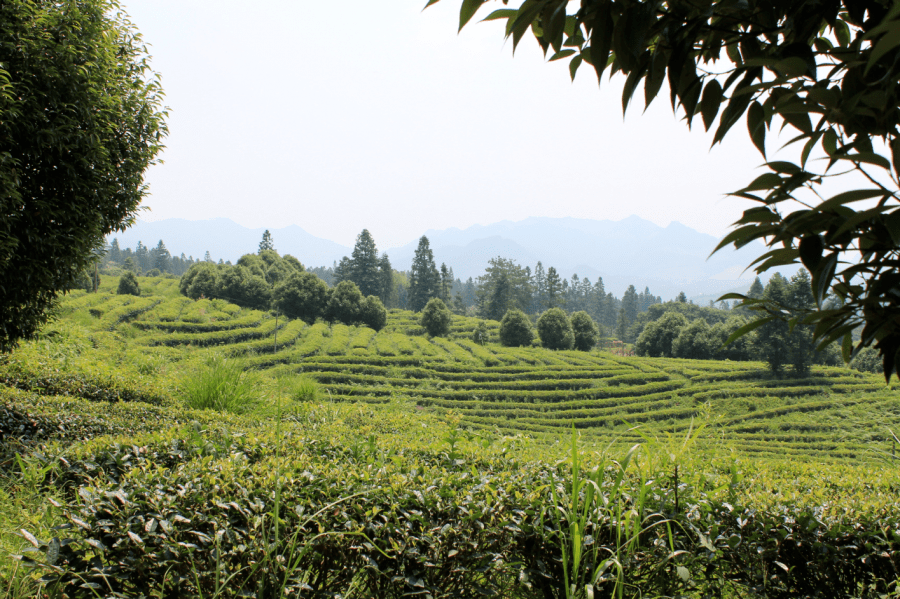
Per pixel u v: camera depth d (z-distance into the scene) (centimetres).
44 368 899
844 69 116
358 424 775
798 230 118
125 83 689
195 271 5834
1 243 519
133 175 717
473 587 241
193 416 708
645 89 133
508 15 132
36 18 546
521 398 3297
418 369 3616
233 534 220
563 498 261
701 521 261
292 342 4212
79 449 363
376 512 238
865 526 281
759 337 3762
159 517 217
